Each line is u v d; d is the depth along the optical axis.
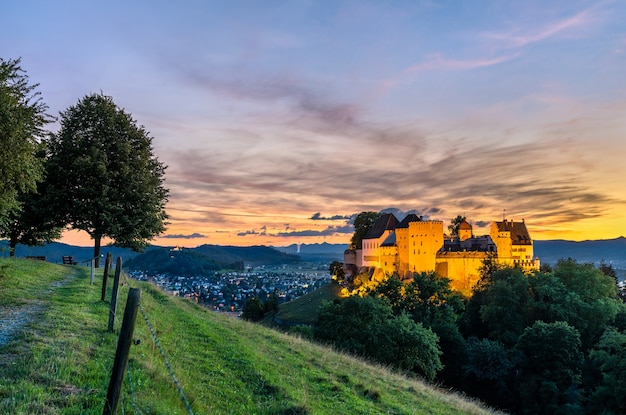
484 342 56.25
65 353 10.45
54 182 36.88
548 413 46.31
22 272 25.91
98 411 7.64
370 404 15.23
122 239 38.16
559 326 51.50
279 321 95.75
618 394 38.94
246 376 14.28
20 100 20.64
